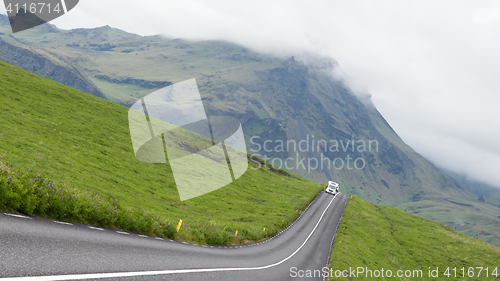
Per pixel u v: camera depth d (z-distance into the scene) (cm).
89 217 1414
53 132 5219
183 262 1313
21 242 788
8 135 4150
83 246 970
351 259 3681
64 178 3347
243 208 5622
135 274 893
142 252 1203
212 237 2402
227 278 1345
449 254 5875
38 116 5700
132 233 1575
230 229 3195
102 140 5844
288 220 5328
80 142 5303
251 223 4328
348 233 5434
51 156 4025
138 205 3481
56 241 912
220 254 1964
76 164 4184
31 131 4812
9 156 3291
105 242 1137
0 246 712
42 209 1174
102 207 1529
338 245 4362
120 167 4969
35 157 3703
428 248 6025
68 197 1344
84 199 1495
